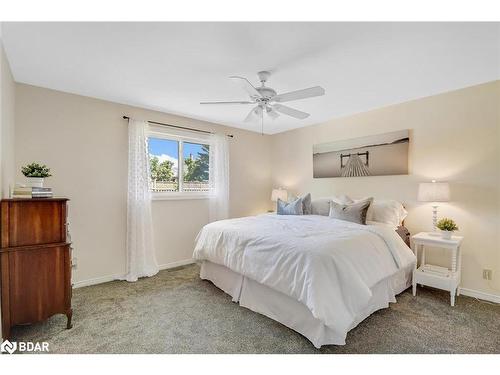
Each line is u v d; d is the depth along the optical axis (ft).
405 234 9.98
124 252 10.95
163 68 7.70
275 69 7.72
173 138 12.83
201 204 13.66
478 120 8.98
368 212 10.46
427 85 9.01
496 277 8.57
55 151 9.41
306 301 5.82
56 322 7.15
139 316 7.52
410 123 10.68
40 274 6.54
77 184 9.87
